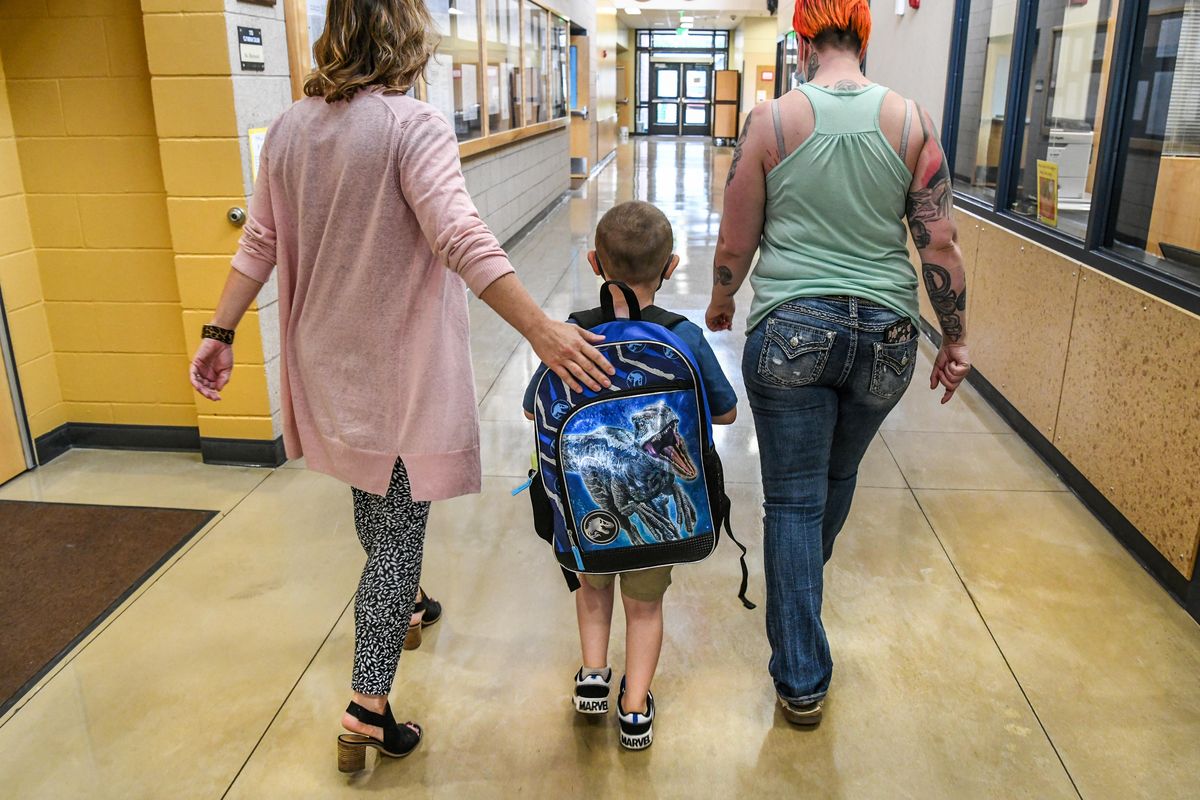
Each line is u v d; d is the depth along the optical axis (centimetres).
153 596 255
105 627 240
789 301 185
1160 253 279
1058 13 380
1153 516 265
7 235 326
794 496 196
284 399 185
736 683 221
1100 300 304
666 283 675
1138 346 275
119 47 318
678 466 173
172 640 235
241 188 314
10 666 224
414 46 167
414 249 167
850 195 182
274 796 185
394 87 165
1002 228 414
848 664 228
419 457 173
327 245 167
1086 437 314
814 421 189
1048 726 205
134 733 201
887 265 186
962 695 216
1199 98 262
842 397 195
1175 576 255
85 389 357
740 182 189
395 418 174
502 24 751
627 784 189
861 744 200
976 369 447
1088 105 343
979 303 446
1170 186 274
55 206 336
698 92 3106
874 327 183
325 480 333
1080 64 354
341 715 209
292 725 205
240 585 261
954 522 303
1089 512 310
